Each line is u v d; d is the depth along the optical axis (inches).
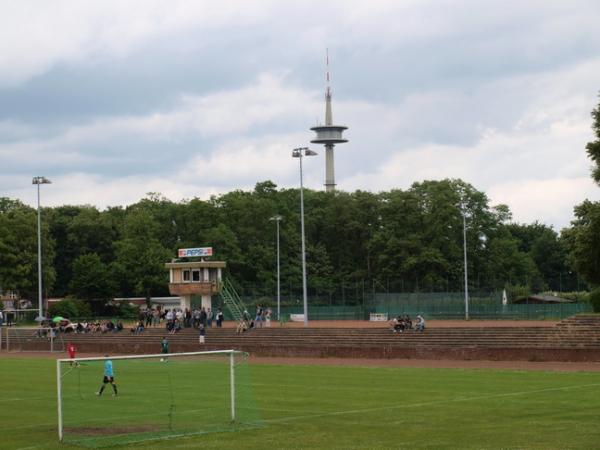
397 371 3031.5
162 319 5590.6
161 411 1936.5
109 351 4515.3
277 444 1585.9
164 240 7677.2
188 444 1603.1
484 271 7470.5
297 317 6181.1
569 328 3516.2
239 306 5669.3
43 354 4493.1
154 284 7071.9
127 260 7091.5
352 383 2655.0
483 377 2755.9
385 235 7367.1
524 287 6761.8
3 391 2655.0
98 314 6801.2
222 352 1914.4
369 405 2132.1
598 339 3408.0
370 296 6254.9
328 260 7628.0
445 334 3853.3
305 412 2020.2
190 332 4675.2
